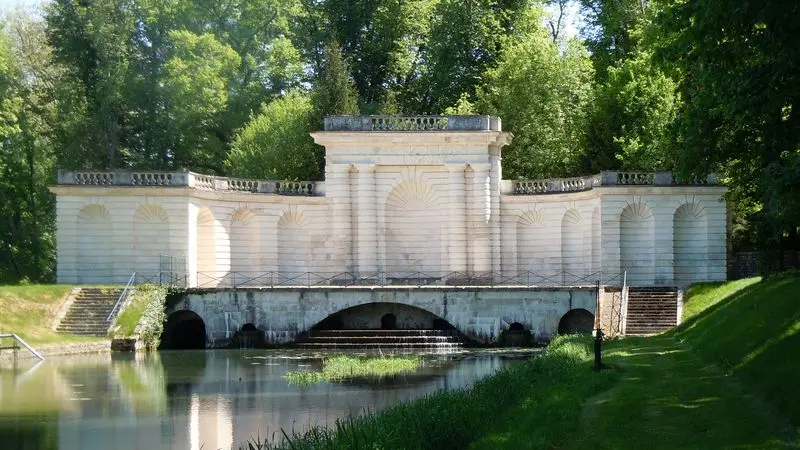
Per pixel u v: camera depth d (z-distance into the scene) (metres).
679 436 22.86
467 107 83.19
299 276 72.62
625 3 85.56
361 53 95.44
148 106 92.94
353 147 72.44
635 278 67.56
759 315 36.53
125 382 43.81
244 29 96.31
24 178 92.50
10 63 87.06
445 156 72.06
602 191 67.06
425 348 60.38
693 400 27.70
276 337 62.47
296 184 74.88
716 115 38.75
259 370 48.62
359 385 42.03
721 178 66.31
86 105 90.44
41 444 29.83
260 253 71.94
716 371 33.78
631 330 57.12
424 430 23.09
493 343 61.53
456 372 46.44
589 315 62.34
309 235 72.94
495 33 90.19
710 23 31.91
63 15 89.12
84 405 37.16
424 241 73.25
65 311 61.12
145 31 94.56
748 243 77.06
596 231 69.12
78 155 91.31
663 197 67.12
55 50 90.38
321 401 37.56
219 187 70.31
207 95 87.56
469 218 72.06
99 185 67.44
